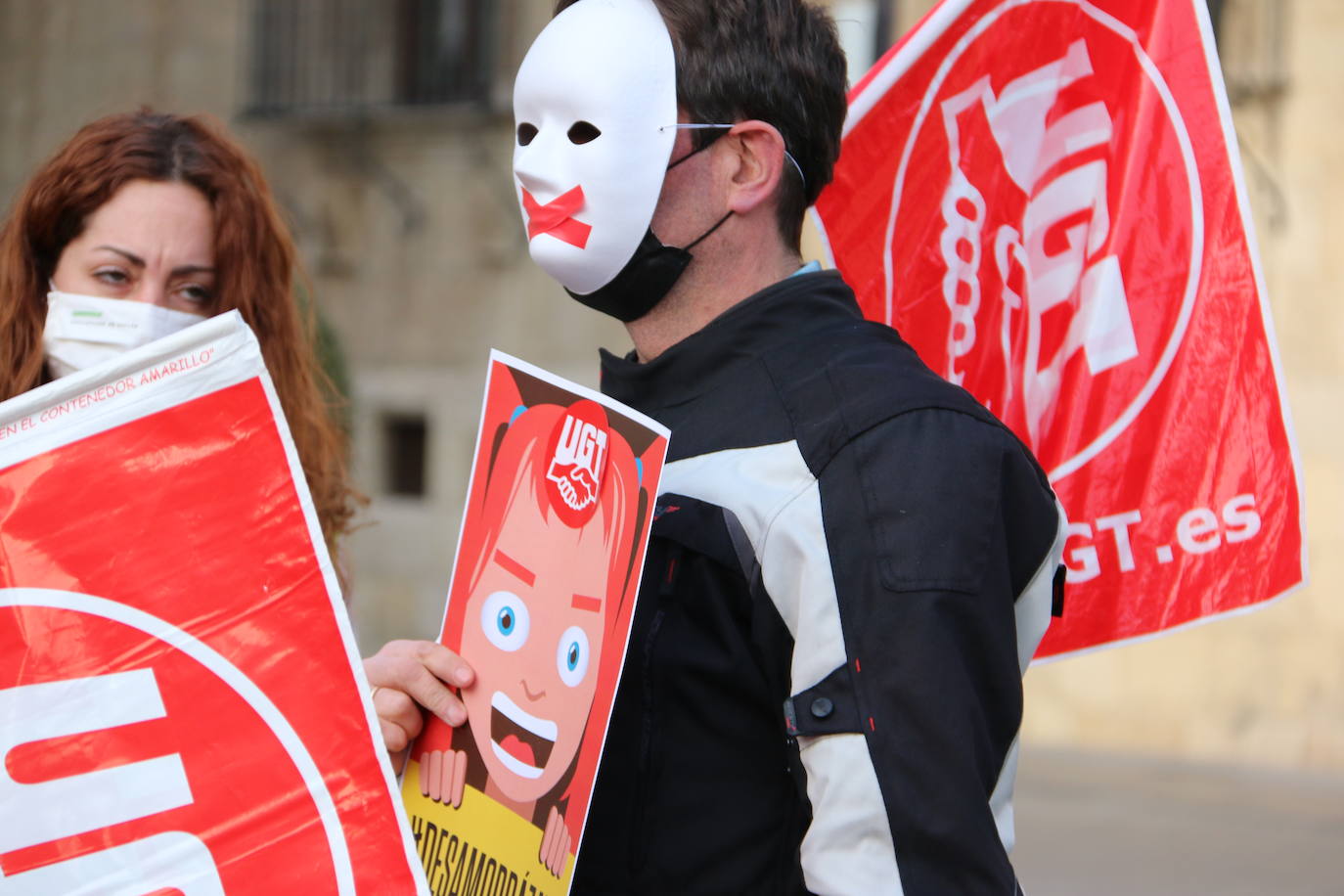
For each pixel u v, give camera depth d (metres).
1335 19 14.80
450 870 3.01
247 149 4.65
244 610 2.87
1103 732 15.48
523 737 2.95
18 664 2.83
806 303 3.05
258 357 2.92
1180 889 10.07
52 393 2.88
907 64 3.85
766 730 2.85
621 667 2.79
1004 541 2.73
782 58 3.12
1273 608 14.86
